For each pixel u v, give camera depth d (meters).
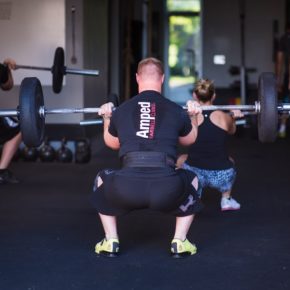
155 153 5.51
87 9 12.55
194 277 5.37
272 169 10.83
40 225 7.04
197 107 5.76
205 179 7.36
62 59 8.76
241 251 6.09
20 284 5.21
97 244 6.05
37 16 11.97
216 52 18.94
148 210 7.62
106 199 5.75
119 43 17.02
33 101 5.67
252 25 18.69
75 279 5.33
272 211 7.71
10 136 9.17
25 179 9.70
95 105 13.78
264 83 5.76
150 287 5.14
